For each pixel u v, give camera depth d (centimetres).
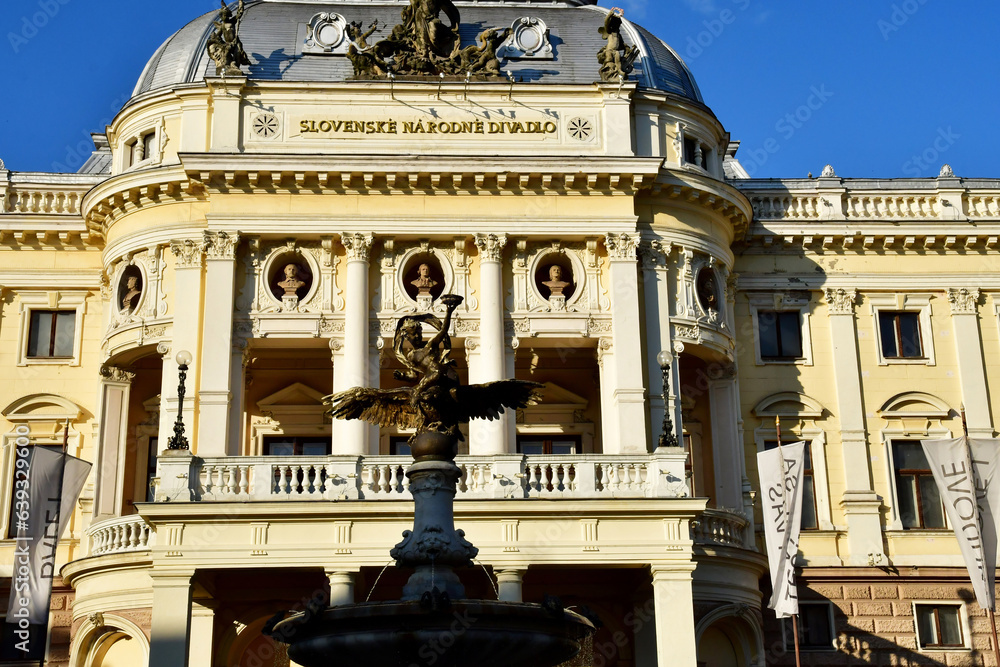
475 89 3997
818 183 4456
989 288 4412
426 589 1983
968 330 4362
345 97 3984
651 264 3972
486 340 3809
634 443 3700
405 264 3919
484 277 3866
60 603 3878
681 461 3378
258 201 3866
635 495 3344
